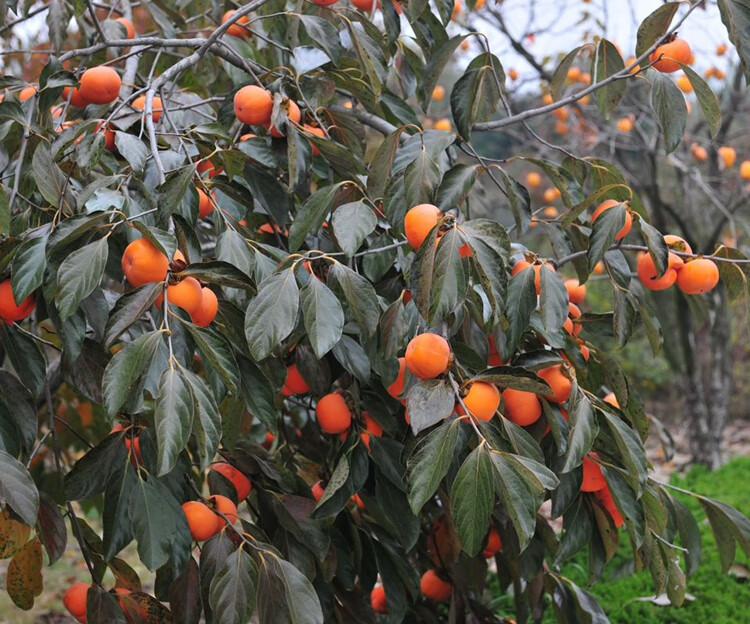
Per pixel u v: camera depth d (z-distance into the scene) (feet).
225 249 5.19
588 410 5.01
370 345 5.51
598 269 13.52
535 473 4.24
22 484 4.50
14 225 5.57
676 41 6.09
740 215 21.30
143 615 5.64
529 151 21.06
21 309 4.86
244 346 5.29
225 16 8.09
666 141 6.01
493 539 7.77
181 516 5.11
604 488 6.02
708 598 10.64
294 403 8.18
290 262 5.03
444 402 4.48
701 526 13.66
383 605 8.84
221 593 4.87
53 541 5.31
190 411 4.07
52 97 6.05
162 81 6.07
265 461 6.34
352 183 5.75
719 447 20.86
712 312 8.17
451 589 8.41
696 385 20.85
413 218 4.69
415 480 4.43
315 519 5.95
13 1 7.43
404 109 7.30
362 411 6.34
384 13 6.71
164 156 5.92
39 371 5.11
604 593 11.12
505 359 5.72
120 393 4.09
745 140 21.36
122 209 5.03
